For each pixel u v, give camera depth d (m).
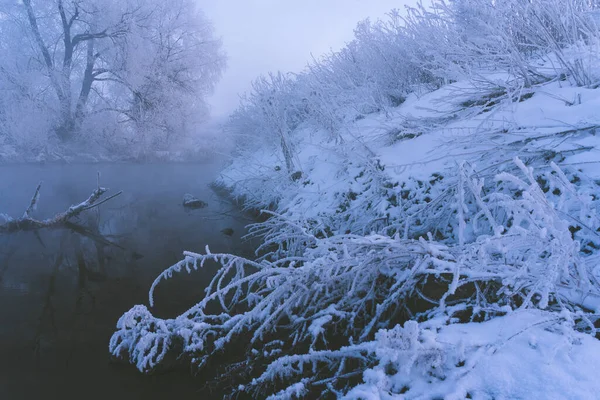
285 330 2.73
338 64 7.62
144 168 16.28
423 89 5.93
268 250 4.99
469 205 3.24
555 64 4.19
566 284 1.91
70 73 19.02
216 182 10.68
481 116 3.97
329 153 6.07
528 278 1.92
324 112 5.96
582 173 2.67
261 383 2.19
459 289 2.31
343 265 2.51
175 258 4.80
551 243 1.74
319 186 5.41
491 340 1.62
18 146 15.76
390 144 4.80
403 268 2.58
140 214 7.37
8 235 5.94
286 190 5.98
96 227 6.42
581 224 2.23
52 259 4.80
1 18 18.39
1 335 2.96
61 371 2.53
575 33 3.62
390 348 1.62
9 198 8.65
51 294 3.73
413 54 5.22
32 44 18.80
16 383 2.40
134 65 18.86
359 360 2.05
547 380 1.38
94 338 2.93
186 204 8.10
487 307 1.92
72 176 12.78
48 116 16.83
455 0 4.82
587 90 3.45
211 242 5.48
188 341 2.60
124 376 2.48
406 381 1.55
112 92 20.22
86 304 3.51
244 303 3.39
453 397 1.36
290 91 8.10
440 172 3.70
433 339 1.57
